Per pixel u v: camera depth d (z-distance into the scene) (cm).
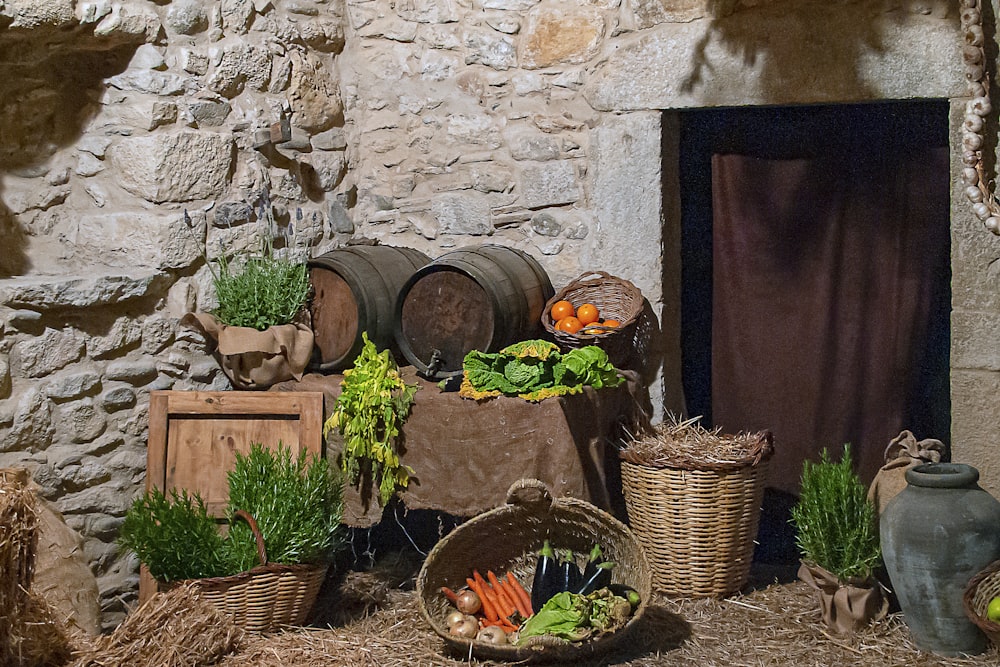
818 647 348
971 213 375
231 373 420
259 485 365
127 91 410
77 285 381
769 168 427
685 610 379
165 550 347
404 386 392
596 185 436
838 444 428
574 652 332
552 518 376
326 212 474
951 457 393
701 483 377
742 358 441
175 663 320
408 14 466
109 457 400
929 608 339
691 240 447
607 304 428
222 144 427
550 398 372
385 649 348
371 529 448
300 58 461
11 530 295
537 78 444
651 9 420
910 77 382
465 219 463
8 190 409
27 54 399
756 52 404
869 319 418
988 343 377
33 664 310
